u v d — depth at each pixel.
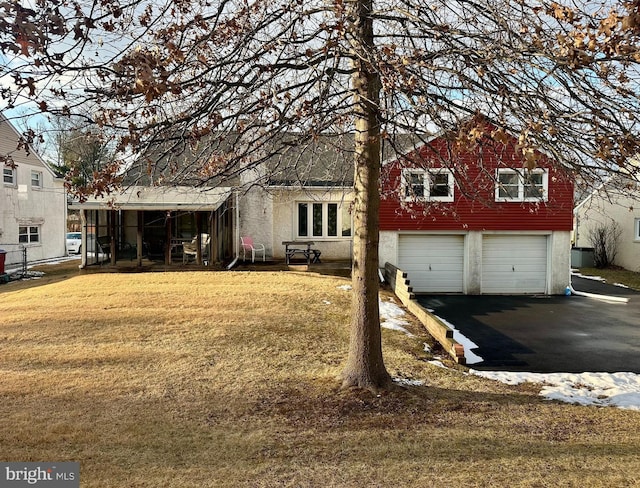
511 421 5.70
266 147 6.61
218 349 8.61
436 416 5.80
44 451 4.83
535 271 17.88
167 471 4.43
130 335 9.34
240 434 5.27
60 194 27.20
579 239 29.17
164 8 4.71
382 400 6.23
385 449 4.90
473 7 5.44
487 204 7.38
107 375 7.23
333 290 13.64
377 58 4.83
